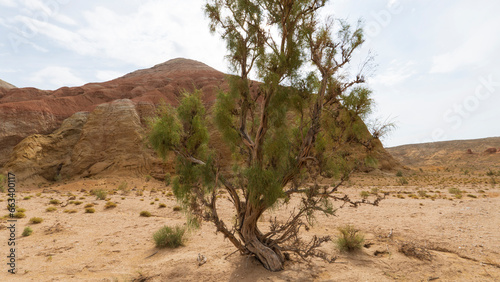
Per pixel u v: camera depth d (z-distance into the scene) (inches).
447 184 1583.4
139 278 254.4
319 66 250.7
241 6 258.2
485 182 1651.1
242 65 269.9
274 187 227.5
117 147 2169.0
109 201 799.1
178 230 369.4
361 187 1374.3
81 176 2044.8
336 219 515.5
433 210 570.6
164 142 264.1
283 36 257.4
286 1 250.1
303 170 265.0
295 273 245.4
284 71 254.4
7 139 2347.4
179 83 3523.6
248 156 271.0
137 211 673.6
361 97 236.5
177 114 279.4
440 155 5472.4
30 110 2539.4
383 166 2471.7
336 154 248.7
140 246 363.3
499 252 307.0
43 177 2086.6
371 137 237.6
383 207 639.8
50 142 2301.9
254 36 267.4
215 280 238.1
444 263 278.5
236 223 270.5
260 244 260.8
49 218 548.7
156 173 1977.1
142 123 2390.5
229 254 299.7
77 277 254.4
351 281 233.0
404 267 268.2
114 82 3909.9
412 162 5305.1
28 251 334.6
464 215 492.7
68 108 2847.0
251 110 277.1
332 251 314.2
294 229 256.7
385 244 349.4
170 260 291.7
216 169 263.7
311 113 255.8
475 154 4987.7
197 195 254.1
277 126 262.1
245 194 259.1
